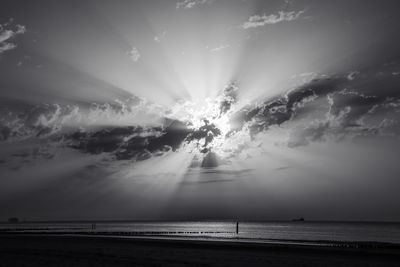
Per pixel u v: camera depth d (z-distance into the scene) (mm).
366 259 35250
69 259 34969
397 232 141750
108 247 47500
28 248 46219
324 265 31297
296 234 114625
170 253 40031
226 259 35000
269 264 31875
